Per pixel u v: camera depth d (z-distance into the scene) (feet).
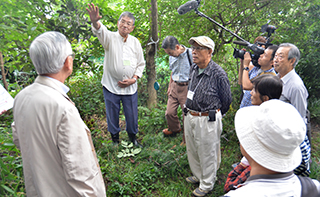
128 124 10.69
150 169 9.43
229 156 10.50
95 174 4.46
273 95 5.88
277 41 13.71
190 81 7.80
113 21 12.48
